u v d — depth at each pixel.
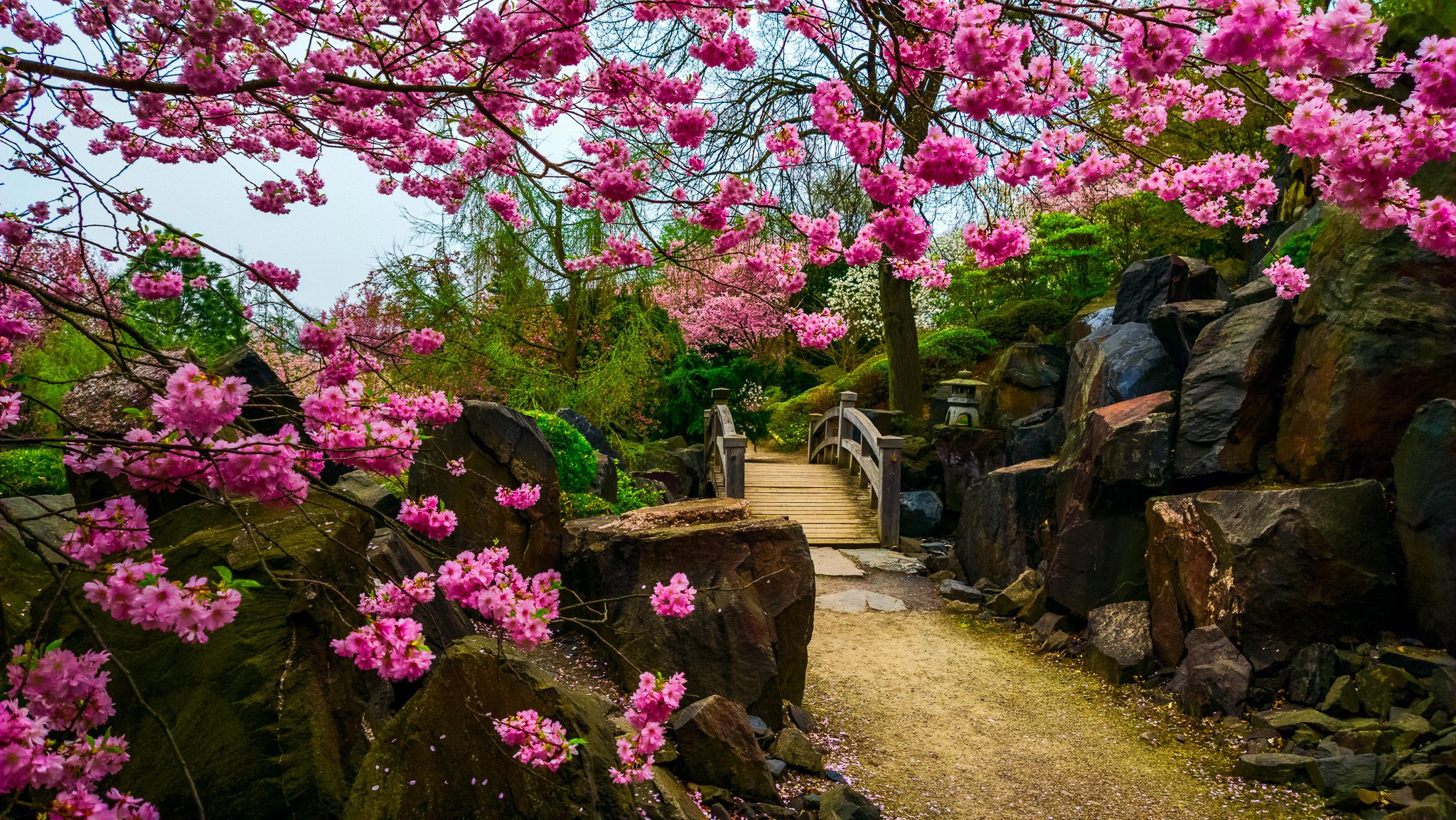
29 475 6.78
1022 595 8.33
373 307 12.05
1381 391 6.25
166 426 1.99
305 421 2.12
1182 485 7.30
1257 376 7.19
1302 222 9.34
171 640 3.29
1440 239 2.27
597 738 3.50
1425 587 5.61
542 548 6.83
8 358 2.80
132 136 3.10
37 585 4.28
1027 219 16.73
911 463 12.71
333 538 2.31
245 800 2.98
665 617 5.43
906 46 2.66
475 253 13.52
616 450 13.86
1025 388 12.53
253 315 2.91
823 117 2.70
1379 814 4.43
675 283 13.79
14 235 2.41
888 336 15.70
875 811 4.28
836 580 9.41
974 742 5.54
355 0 2.50
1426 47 2.00
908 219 2.69
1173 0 2.23
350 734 3.41
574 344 15.66
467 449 6.69
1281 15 1.87
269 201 3.14
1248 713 5.72
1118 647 6.82
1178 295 10.28
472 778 3.22
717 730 4.32
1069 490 8.34
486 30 2.30
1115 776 5.10
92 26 2.55
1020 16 2.37
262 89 2.43
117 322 1.92
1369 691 5.28
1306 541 5.97
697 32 2.86
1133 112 2.87
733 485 11.98
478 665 3.41
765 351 22.91
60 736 2.44
